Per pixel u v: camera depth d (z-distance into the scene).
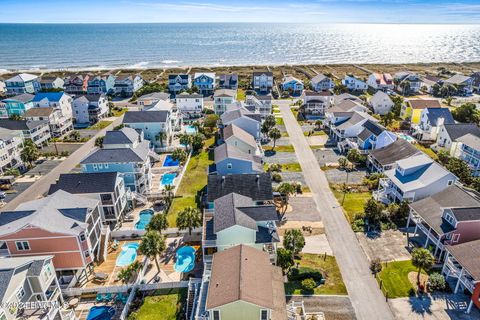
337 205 56.50
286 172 68.12
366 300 37.62
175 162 74.50
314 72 176.25
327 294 38.47
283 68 187.00
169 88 139.00
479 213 42.06
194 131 92.75
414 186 53.25
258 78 137.88
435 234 44.31
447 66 191.88
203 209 53.56
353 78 136.12
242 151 66.44
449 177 52.47
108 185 49.56
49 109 88.62
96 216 45.59
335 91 132.25
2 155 68.12
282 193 56.66
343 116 86.06
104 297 38.50
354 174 67.12
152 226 45.50
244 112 86.12
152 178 67.31
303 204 56.84
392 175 58.09
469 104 97.25
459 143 71.94
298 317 35.38
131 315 34.94
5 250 41.22
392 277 40.72
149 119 80.12
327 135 88.19
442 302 37.16
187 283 39.66
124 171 58.09
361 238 48.09
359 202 57.25
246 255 35.19
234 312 29.81
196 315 32.19
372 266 41.53
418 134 85.38
